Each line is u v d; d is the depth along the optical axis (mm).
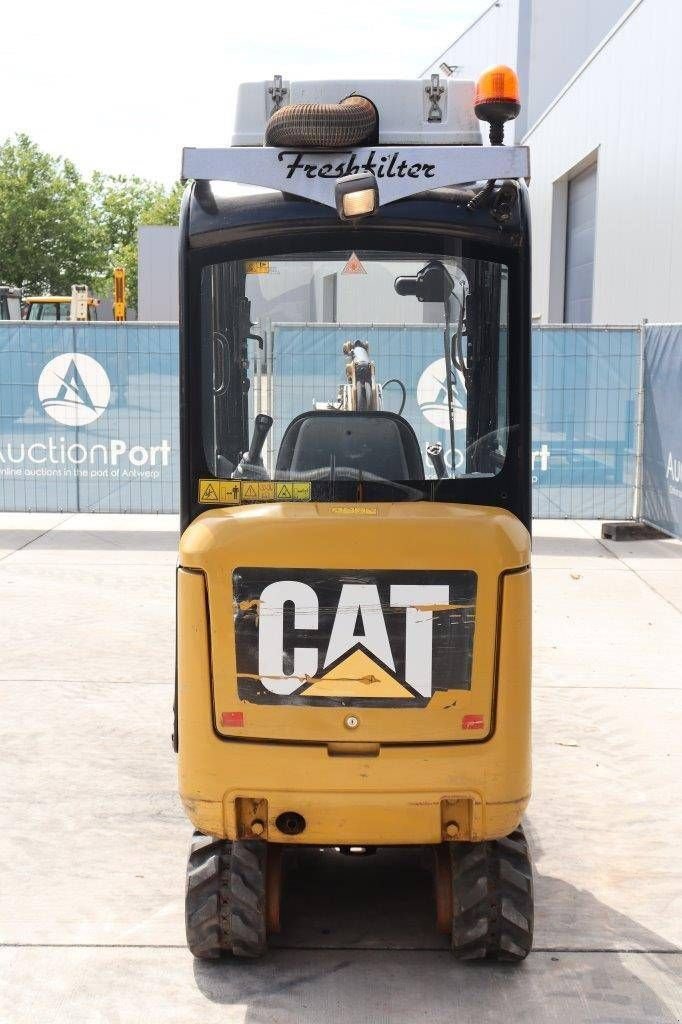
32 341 11766
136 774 5434
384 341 3807
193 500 3814
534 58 27438
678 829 4895
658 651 7516
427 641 3430
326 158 3602
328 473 3801
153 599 8773
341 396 3820
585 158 19562
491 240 3688
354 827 3494
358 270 3754
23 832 4809
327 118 3555
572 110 20469
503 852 3795
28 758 5617
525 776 3512
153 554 10508
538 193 23641
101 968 3811
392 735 3443
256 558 3420
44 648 7457
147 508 12000
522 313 3713
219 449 3797
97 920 4113
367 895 4359
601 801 5168
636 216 16281
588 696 6605
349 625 3424
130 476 11953
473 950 3775
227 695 3461
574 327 11523
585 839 4797
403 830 3500
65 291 60750
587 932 4070
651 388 11406
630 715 6289
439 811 3486
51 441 11930
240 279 3750
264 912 3746
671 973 3818
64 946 3938
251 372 3785
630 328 11508
